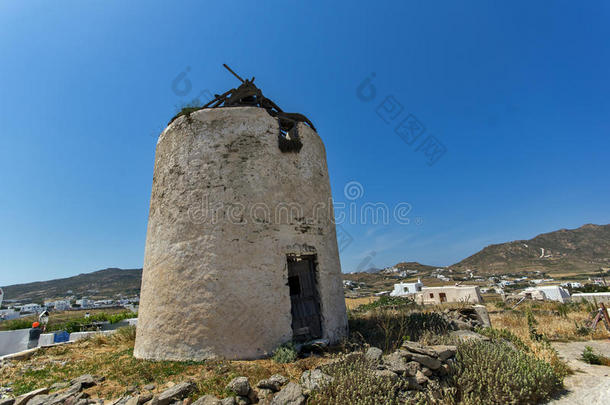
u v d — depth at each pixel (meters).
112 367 6.60
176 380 5.50
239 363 6.02
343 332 8.05
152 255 7.85
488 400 4.92
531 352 7.14
